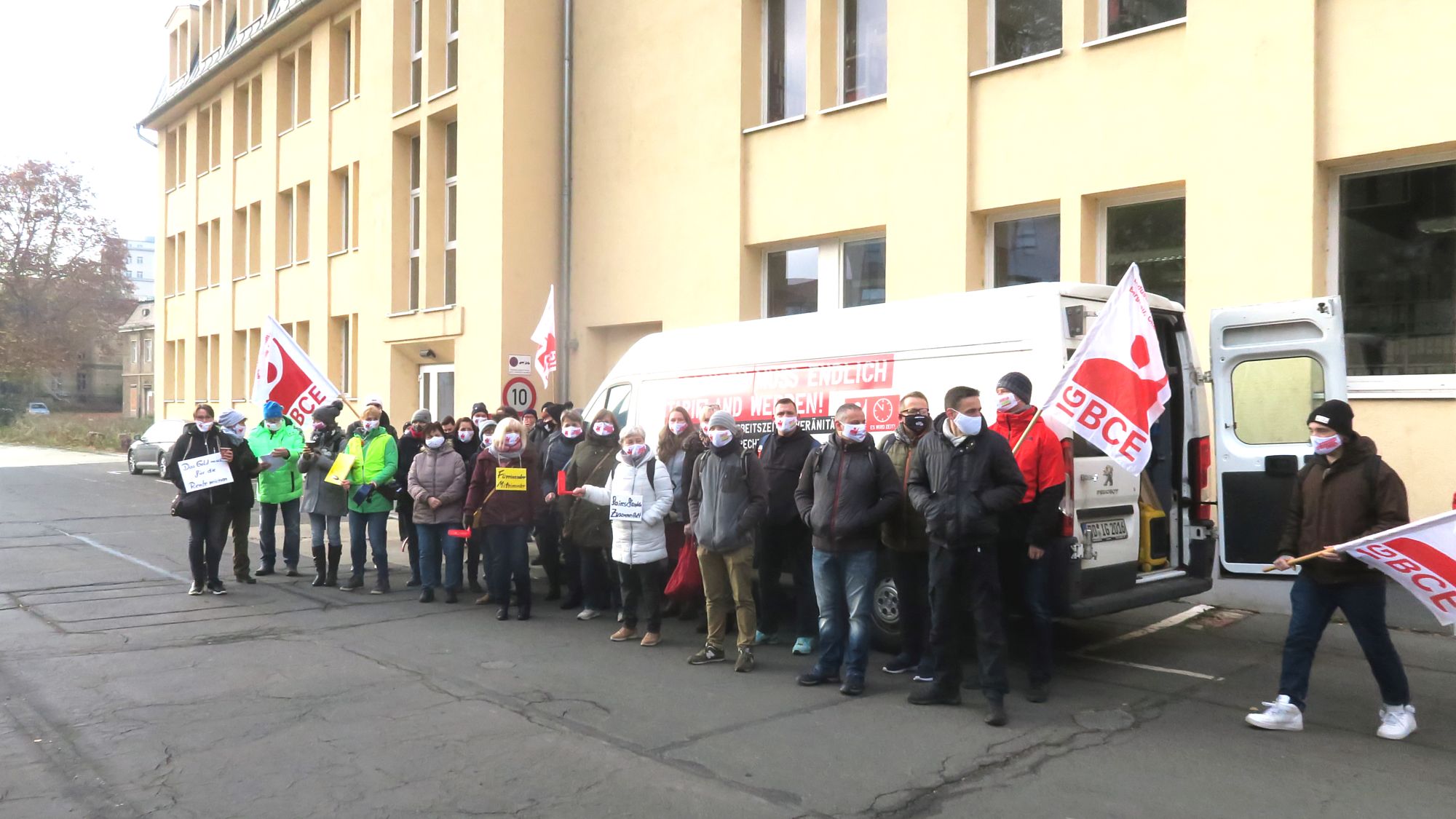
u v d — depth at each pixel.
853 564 6.24
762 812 4.37
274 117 24.56
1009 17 10.99
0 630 7.97
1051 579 6.22
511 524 8.47
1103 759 5.01
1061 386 5.96
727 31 13.52
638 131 14.83
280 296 24.39
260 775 4.84
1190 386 7.37
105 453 37.88
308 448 9.92
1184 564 7.30
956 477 5.67
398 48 18.64
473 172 16.33
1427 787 4.61
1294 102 8.62
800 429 7.31
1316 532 5.30
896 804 4.46
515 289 15.81
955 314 7.02
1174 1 9.67
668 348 9.20
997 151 10.77
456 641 7.71
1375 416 8.30
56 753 5.15
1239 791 4.58
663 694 6.23
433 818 4.32
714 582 7.02
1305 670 5.43
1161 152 9.53
